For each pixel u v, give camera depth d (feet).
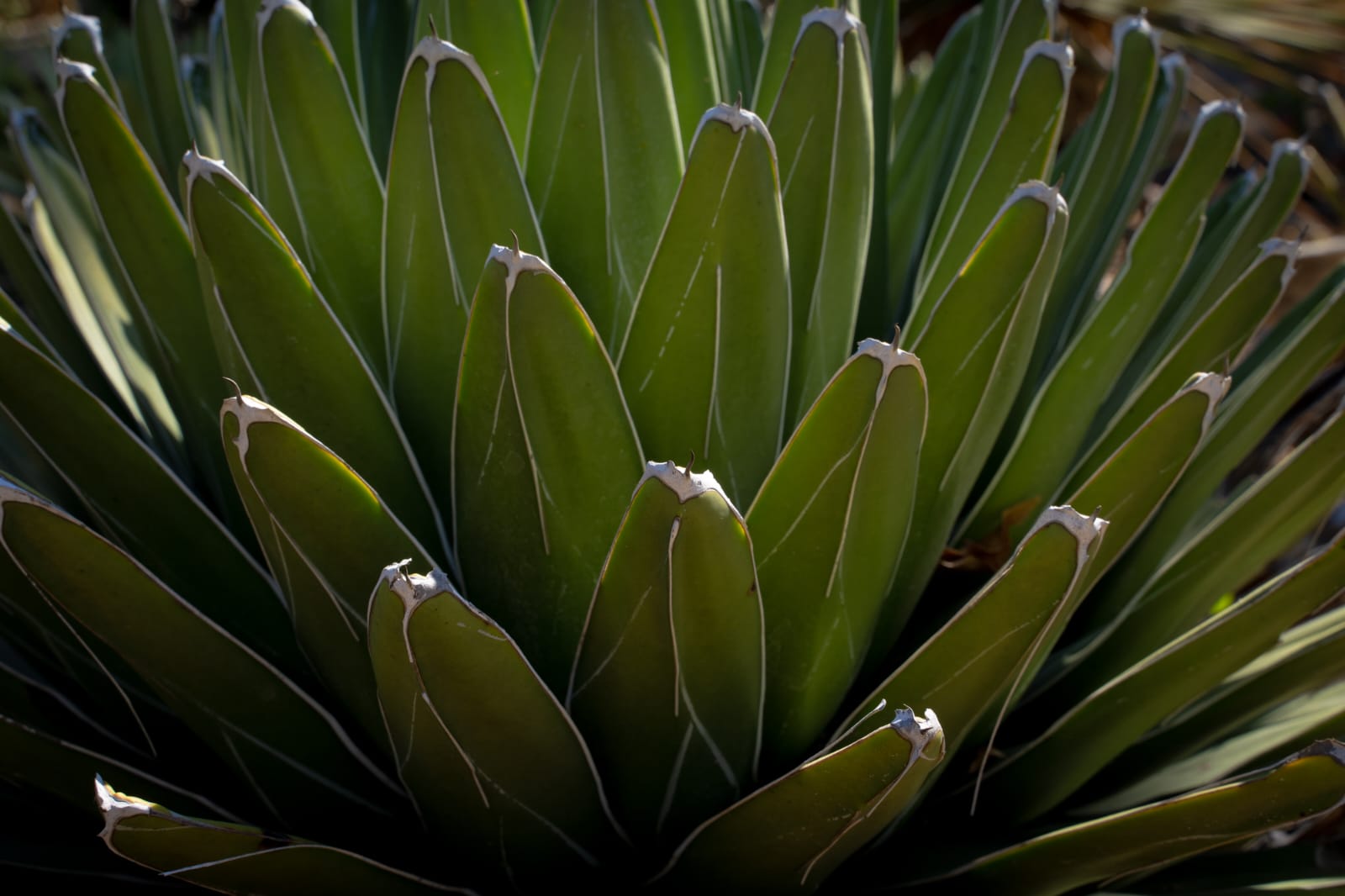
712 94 2.91
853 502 2.66
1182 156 2.92
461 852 2.78
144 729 2.76
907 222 3.27
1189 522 3.05
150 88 3.17
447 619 2.53
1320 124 7.27
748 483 2.84
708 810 2.79
